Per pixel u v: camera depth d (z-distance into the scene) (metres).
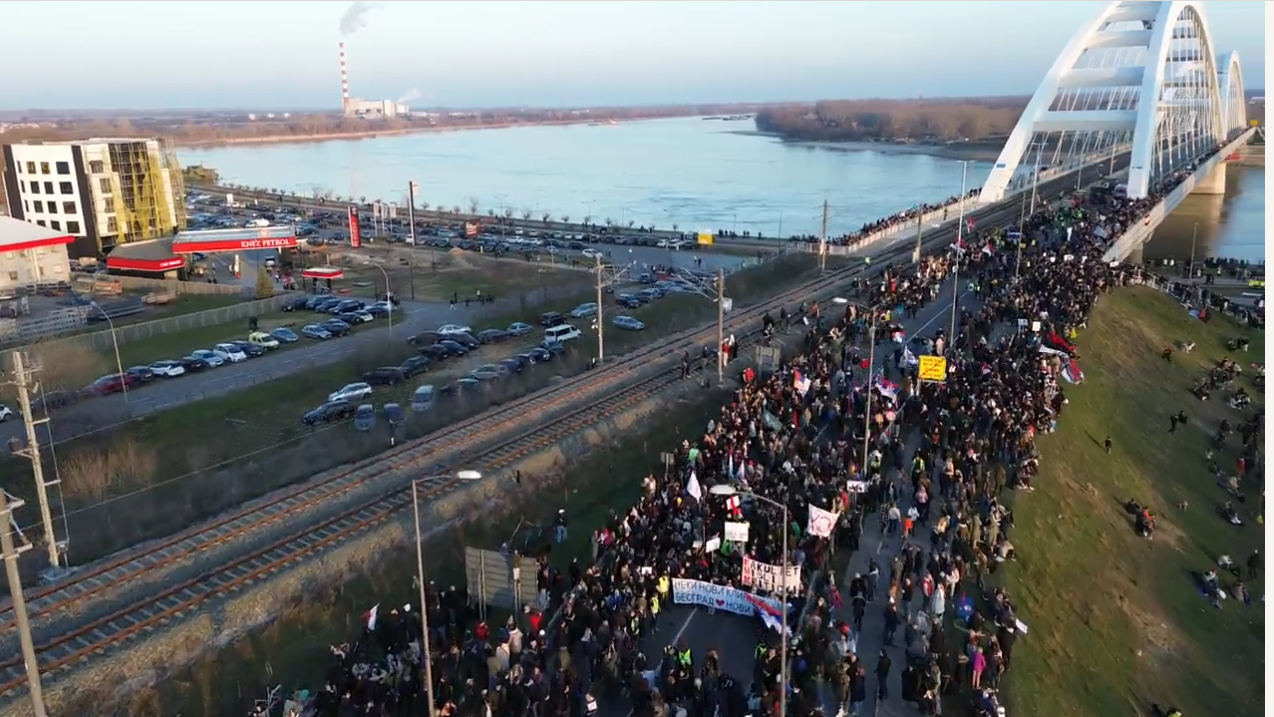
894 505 37.84
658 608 32.66
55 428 56.44
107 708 31.38
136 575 38.62
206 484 48.53
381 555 41.00
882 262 104.19
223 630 35.41
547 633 31.94
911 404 47.97
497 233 149.62
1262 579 47.47
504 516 45.31
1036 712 30.62
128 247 115.62
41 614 35.84
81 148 120.50
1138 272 100.06
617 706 28.61
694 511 36.38
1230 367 79.00
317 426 57.75
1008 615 32.62
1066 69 145.62
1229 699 37.81
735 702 27.64
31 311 90.56
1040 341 59.94
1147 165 129.25
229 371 70.12
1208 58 185.75
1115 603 40.59
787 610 31.33
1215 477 59.06
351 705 29.16
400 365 70.00
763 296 93.12
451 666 29.89
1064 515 44.34
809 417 46.00
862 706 28.31
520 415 57.44
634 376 65.88
